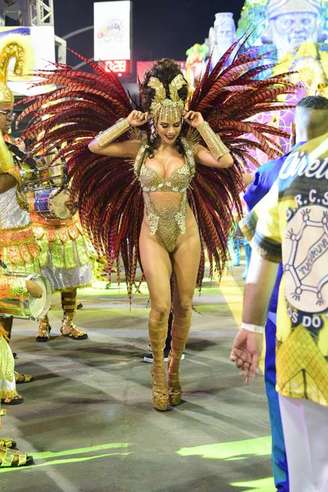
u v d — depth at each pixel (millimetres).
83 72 4137
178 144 3945
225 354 5301
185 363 5059
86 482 3057
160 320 3893
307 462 1943
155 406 4031
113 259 4430
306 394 1884
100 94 4117
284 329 1927
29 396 4328
